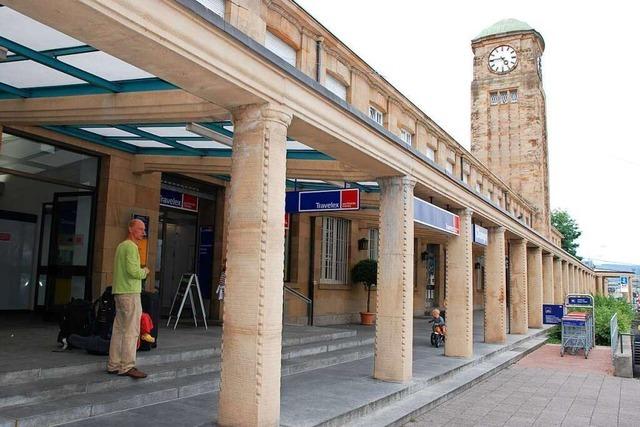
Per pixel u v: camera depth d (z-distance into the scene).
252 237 6.01
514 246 19.94
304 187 14.16
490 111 42.38
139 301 7.23
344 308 19.06
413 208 9.78
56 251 11.50
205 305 14.27
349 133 7.67
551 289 26.44
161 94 7.46
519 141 41.09
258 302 5.89
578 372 13.45
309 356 10.96
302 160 10.98
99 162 11.11
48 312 11.28
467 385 10.65
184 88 5.77
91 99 7.86
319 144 7.75
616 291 79.19
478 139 42.28
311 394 8.09
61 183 10.44
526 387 11.26
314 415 6.85
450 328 13.02
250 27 7.30
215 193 14.55
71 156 10.65
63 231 11.46
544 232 40.38
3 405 5.72
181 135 9.48
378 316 9.51
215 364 8.38
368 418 7.54
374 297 20.72
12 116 8.54
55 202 11.60
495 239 16.45
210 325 12.80
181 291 12.33
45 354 7.55
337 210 9.95
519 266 19.88
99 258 10.86
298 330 13.58
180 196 13.70
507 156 41.28
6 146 9.47
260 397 5.79
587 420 8.60
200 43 5.11
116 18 4.34
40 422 5.55
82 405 6.00
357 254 20.00
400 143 9.00
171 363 8.21
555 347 18.56
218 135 8.45
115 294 7.12
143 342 8.37
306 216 17.44
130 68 6.87
